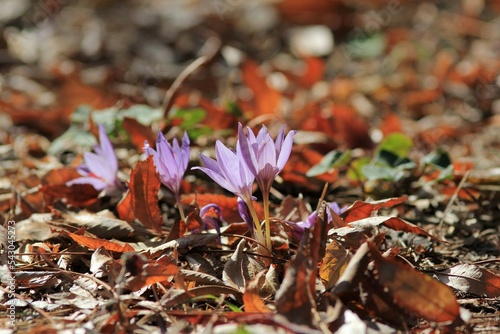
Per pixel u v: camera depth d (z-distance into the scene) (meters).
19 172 1.33
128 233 1.19
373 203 1.17
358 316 1.08
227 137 1.40
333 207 1.17
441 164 1.28
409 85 1.81
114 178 1.24
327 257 1.10
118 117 1.35
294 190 1.33
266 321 1.04
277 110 1.52
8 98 1.63
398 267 1.06
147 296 1.11
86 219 1.20
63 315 1.09
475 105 1.69
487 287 1.12
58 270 1.14
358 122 1.47
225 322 1.06
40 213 1.24
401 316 1.06
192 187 1.29
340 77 1.89
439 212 1.29
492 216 1.28
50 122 1.54
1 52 1.95
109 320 1.06
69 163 1.41
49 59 1.95
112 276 1.10
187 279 1.10
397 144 1.32
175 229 1.15
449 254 1.21
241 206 1.13
